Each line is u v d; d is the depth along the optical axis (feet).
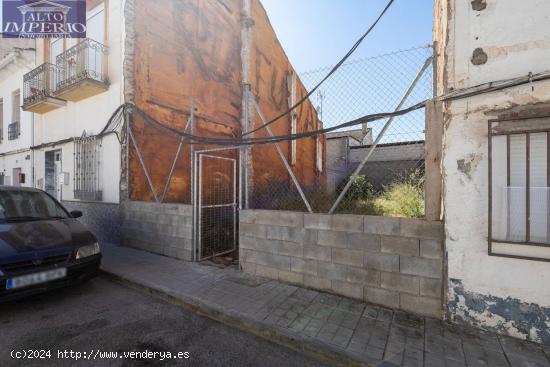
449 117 9.41
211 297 11.68
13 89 33.55
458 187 9.32
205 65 26.81
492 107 8.80
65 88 22.24
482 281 9.05
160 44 22.68
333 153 42.83
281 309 10.65
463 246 9.29
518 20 8.55
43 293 11.05
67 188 25.50
